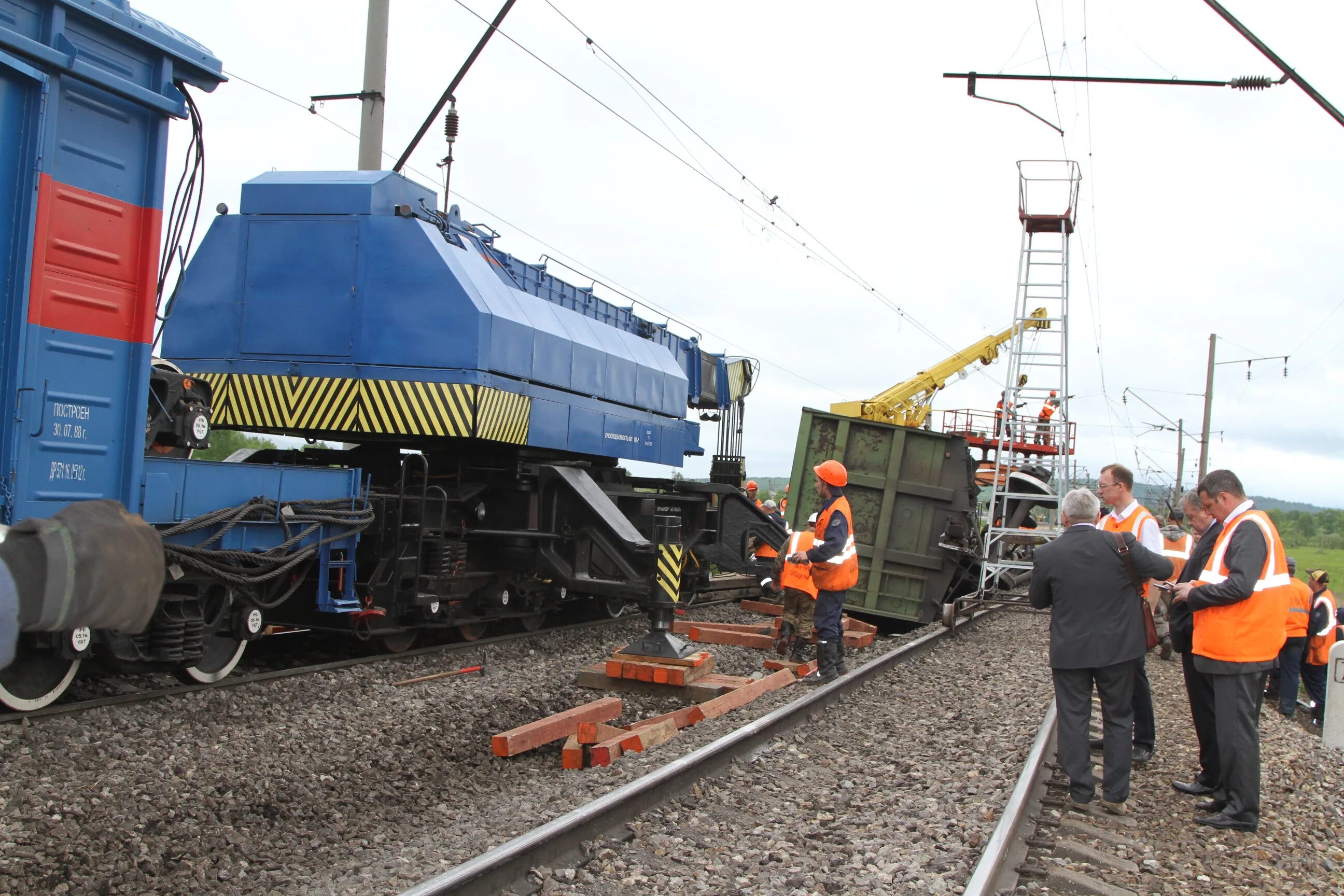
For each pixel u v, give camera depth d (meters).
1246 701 5.75
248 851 4.67
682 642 9.40
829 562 9.24
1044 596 6.13
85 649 6.19
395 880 4.20
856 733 7.59
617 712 7.53
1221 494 5.93
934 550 14.73
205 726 6.48
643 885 4.27
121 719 6.25
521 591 11.46
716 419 17.77
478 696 8.16
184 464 6.87
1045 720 7.80
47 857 4.32
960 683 9.88
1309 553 78.50
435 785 6.02
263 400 9.70
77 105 5.92
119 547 1.91
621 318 14.34
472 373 9.41
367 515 8.73
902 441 14.93
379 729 6.93
